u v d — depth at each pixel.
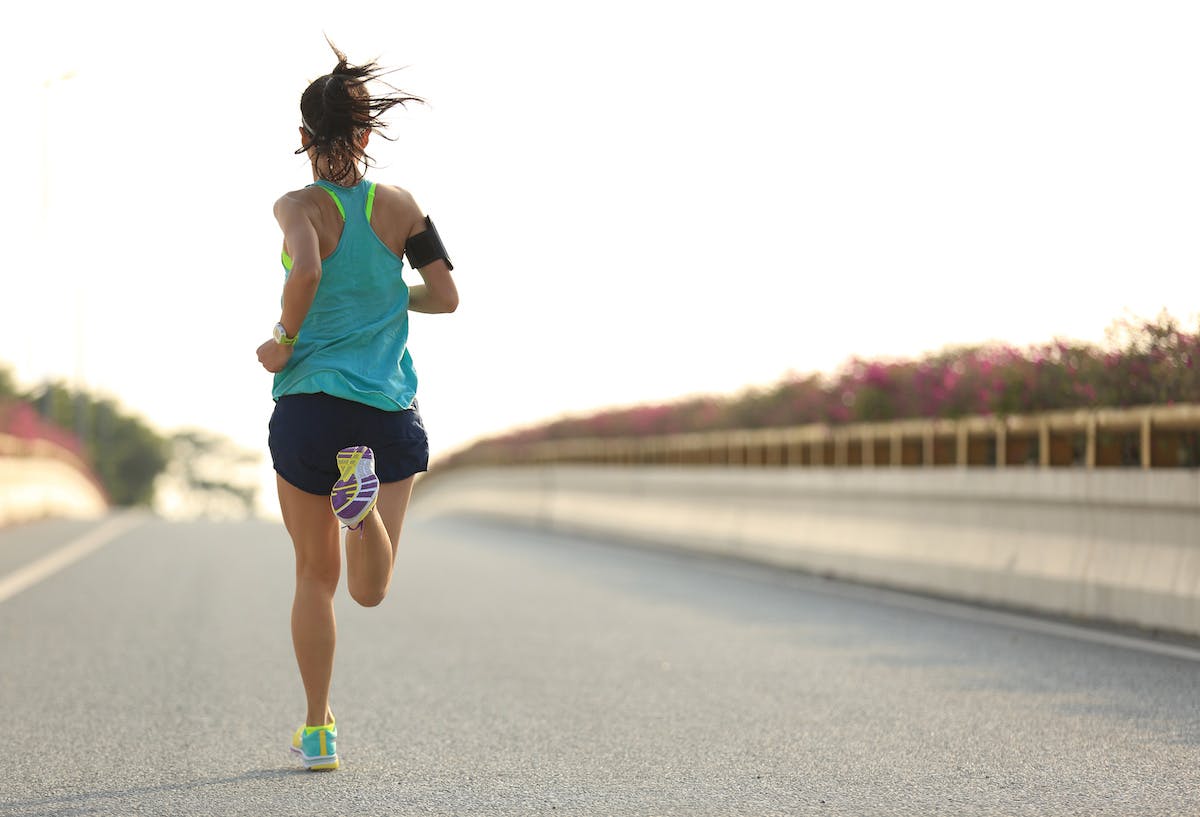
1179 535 16.16
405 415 9.18
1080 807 8.39
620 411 56.22
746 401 37.72
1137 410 17.19
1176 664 14.11
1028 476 18.73
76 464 70.88
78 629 16.80
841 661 14.62
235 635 16.34
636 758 9.95
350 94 9.07
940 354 26.42
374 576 8.99
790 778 9.27
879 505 23.66
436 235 9.40
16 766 9.68
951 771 9.43
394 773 9.47
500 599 20.94
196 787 9.04
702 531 32.47
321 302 9.03
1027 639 16.08
